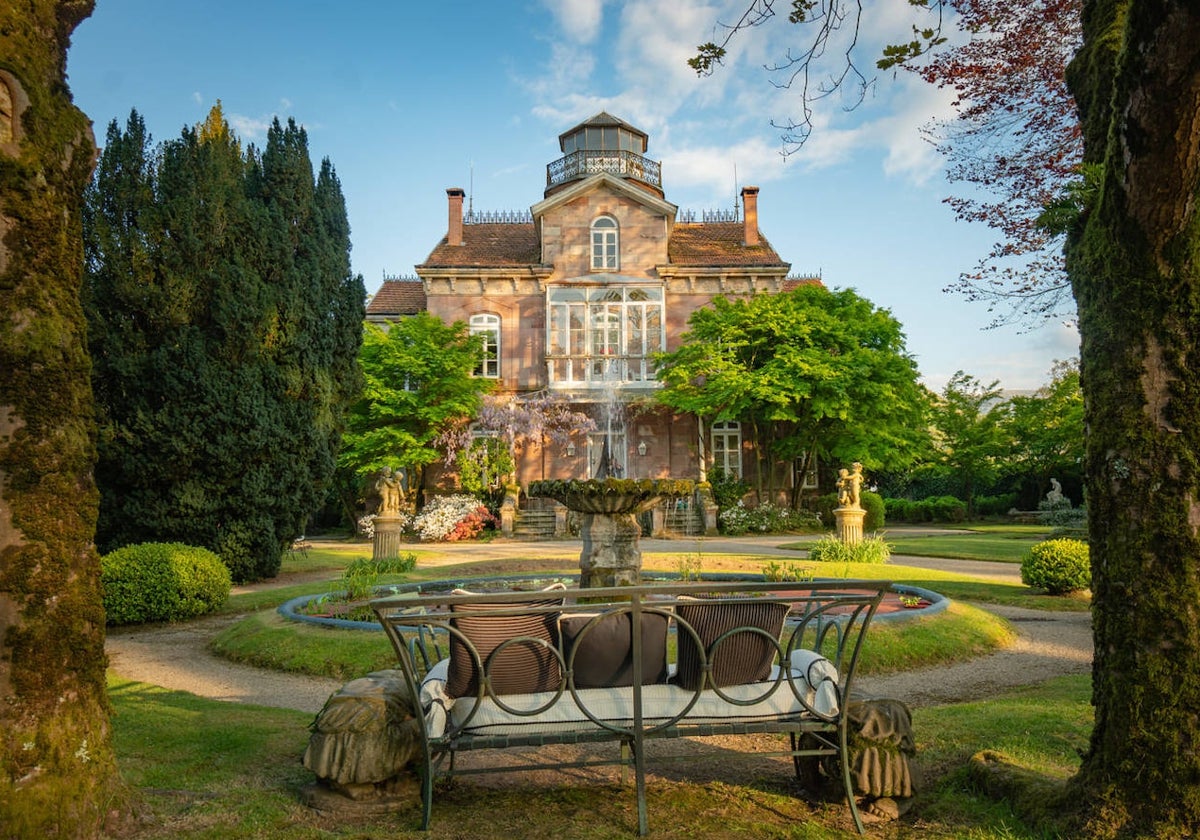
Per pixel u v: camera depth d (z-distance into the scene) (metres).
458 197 30.41
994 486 38.06
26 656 2.66
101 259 12.23
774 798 3.41
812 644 6.59
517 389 27.88
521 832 3.01
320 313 14.74
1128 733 2.81
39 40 2.91
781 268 27.34
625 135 31.50
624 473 27.28
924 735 4.32
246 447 12.77
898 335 24.42
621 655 3.23
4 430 2.70
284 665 6.93
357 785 3.24
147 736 4.43
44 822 2.61
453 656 3.13
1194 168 2.62
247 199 13.96
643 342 27.09
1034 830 2.97
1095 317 3.05
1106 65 3.23
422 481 26.81
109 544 12.45
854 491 14.33
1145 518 2.84
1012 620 9.12
